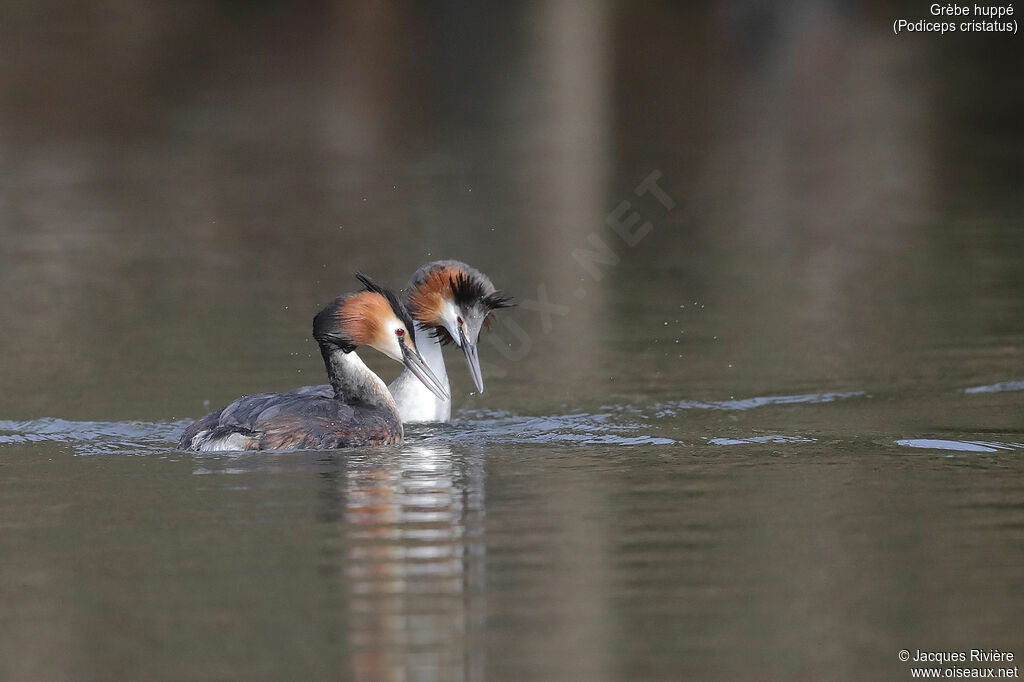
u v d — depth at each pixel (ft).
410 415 43.73
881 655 23.56
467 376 50.49
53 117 115.75
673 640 24.25
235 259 70.49
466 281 45.55
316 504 32.22
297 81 127.75
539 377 49.39
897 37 140.05
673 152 101.35
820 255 70.03
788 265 67.92
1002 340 51.60
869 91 122.21
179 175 95.35
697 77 127.75
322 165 98.53
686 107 117.50
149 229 78.74
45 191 90.43
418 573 27.45
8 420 42.24
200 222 80.53
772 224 78.84
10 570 27.94
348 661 23.52
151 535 29.99
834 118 112.57
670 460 36.47
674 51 136.36
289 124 112.98
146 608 25.84
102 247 73.87
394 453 37.76
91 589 26.84
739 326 55.93
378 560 28.22
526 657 23.59
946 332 53.26
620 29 143.13
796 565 27.68
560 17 148.05
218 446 37.86
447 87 124.26
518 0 154.81
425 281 45.52
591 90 122.62
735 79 126.93
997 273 64.08
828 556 28.12
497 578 27.14
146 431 40.78
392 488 33.65
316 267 68.23
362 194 88.33
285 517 31.19
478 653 23.76
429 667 23.27
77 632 24.86
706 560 28.04
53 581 27.32
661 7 150.41
